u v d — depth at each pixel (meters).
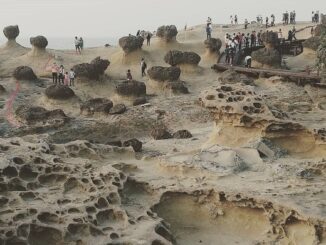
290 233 9.24
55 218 8.68
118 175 10.55
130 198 10.46
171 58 31.09
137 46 33.50
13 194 9.30
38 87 27.92
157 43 35.94
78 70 28.30
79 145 12.55
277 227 9.48
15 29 37.22
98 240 8.35
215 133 13.86
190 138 17.58
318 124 13.55
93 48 39.25
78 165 11.01
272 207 9.60
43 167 10.51
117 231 8.66
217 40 34.19
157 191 10.55
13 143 11.88
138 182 10.85
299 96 22.27
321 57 22.08
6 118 22.48
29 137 15.23
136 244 8.16
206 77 30.64
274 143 13.07
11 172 9.99
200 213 10.34
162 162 11.90
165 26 35.78
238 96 13.64
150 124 21.59
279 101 19.33
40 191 9.80
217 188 10.28
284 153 12.81
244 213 10.04
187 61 31.02
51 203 9.19
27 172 10.34
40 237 8.38
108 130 21.14
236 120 13.29
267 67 30.17
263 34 35.44
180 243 9.66
